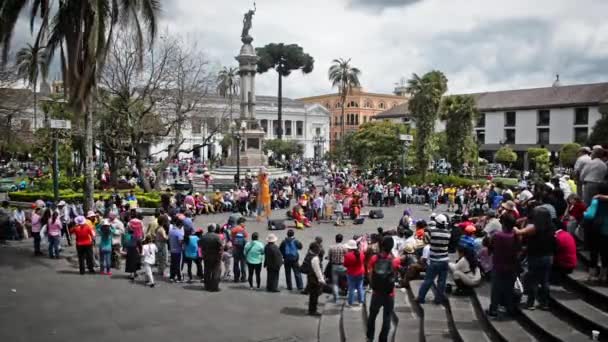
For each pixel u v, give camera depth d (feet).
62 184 95.25
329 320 32.24
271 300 36.96
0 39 49.83
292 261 39.86
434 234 31.45
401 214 88.79
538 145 195.83
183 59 100.73
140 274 44.09
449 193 95.04
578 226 32.12
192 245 41.73
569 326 23.41
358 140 150.92
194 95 101.55
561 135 189.37
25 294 36.65
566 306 24.57
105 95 90.53
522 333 24.00
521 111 201.46
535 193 38.32
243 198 85.81
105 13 51.55
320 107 315.99
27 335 28.48
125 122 92.22
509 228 25.79
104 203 68.13
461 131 134.10
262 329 30.53
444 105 135.33
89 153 54.54
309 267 34.12
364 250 38.68
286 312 34.04
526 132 200.34
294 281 43.78
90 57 48.52
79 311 33.01
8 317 31.53
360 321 31.50
